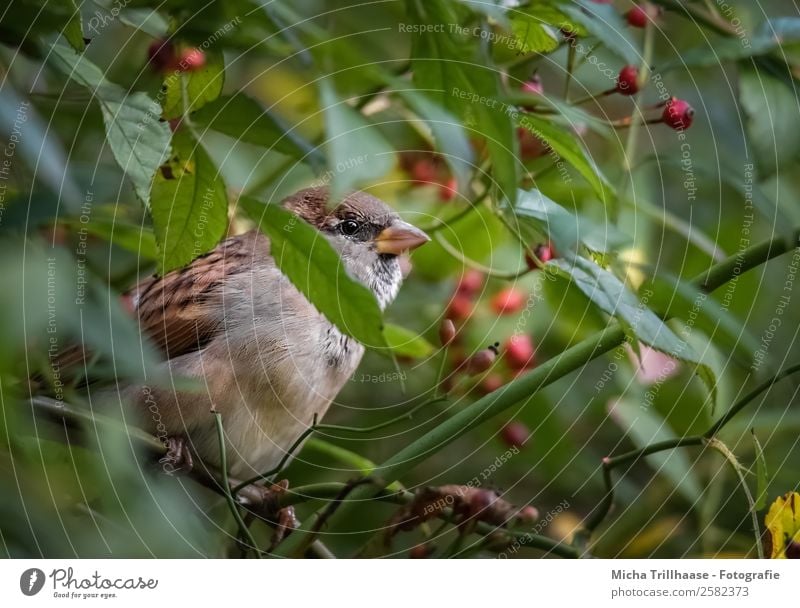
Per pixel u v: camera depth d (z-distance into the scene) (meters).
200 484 6.48
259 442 7.00
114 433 4.62
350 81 5.62
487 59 5.04
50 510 4.79
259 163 7.16
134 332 3.88
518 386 5.36
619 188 6.87
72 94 5.65
